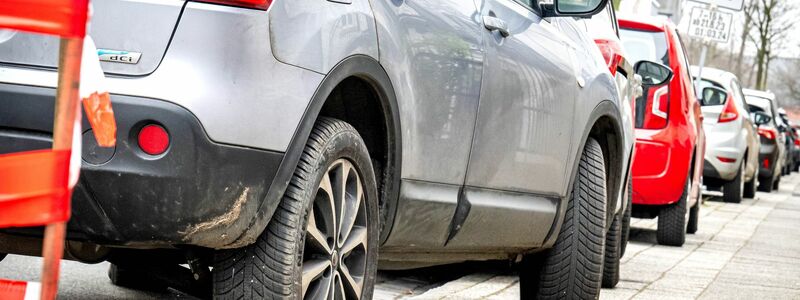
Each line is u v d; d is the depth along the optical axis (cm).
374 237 400
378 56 382
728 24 1895
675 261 985
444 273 750
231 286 342
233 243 330
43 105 313
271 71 327
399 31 401
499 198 498
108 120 202
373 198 395
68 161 166
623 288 773
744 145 1748
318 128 360
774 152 2569
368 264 398
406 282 705
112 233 317
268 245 340
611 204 655
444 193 448
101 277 613
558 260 582
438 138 435
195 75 315
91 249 393
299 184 344
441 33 432
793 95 8519
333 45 353
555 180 551
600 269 591
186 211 315
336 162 366
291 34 335
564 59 559
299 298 348
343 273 381
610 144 643
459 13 451
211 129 314
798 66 8438
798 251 1158
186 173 312
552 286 586
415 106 414
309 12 345
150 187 311
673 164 1084
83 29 165
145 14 319
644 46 1123
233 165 320
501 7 499
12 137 314
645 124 1093
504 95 483
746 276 895
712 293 772
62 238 169
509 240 522
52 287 167
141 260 410
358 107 403
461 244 482
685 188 1117
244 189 323
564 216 582
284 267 339
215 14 321
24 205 165
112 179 310
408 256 463
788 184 3294
